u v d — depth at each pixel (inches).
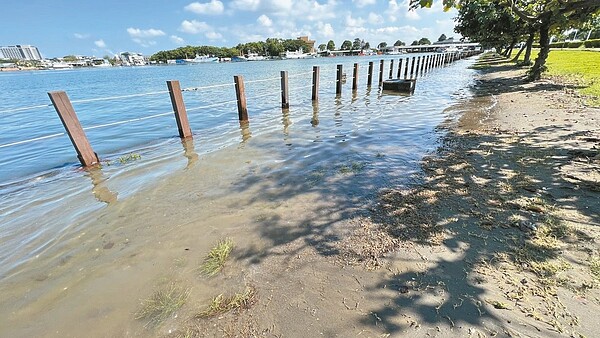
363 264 97.3
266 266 100.5
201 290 91.8
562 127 229.0
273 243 113.1
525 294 78.1
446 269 90.6
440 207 127.6
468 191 139.3
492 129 247.1
